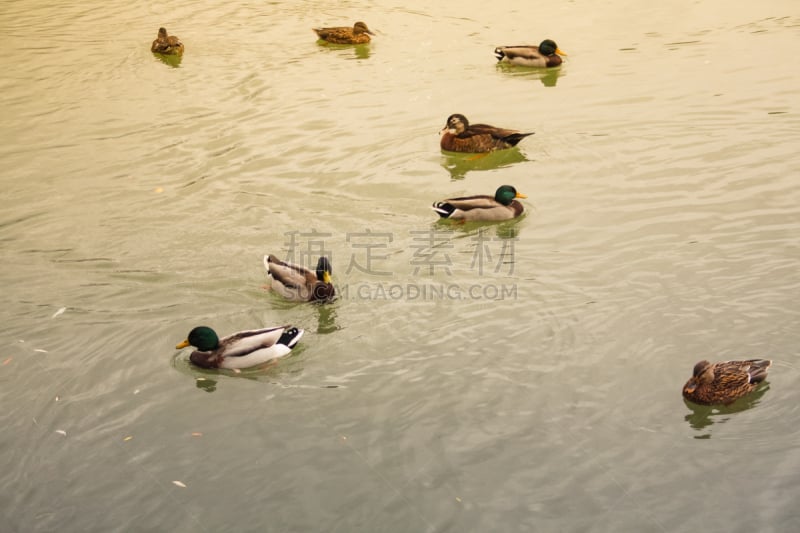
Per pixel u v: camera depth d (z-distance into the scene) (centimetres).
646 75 2328
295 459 1077
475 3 3016
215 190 1814
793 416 1115
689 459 1052
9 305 1430
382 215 1698
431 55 2541
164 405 1192
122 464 1077
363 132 2066
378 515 984
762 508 973
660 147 1927
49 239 1639
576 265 1491
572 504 990
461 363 1248
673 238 1557
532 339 1293
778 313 1316
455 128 1938
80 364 1283
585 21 2783
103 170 1914
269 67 2475
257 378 1245
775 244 1510
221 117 2162
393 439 1105
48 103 2258
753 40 2528
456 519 974
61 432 1140
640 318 1328
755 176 1766
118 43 2684
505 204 1666
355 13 2938
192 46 2648
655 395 1166
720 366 1159
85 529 977
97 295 1459
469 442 1093
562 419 1127
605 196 1734
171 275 1512
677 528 952
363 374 1238
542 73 2395
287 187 1817
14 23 2883
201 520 985
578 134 2014
